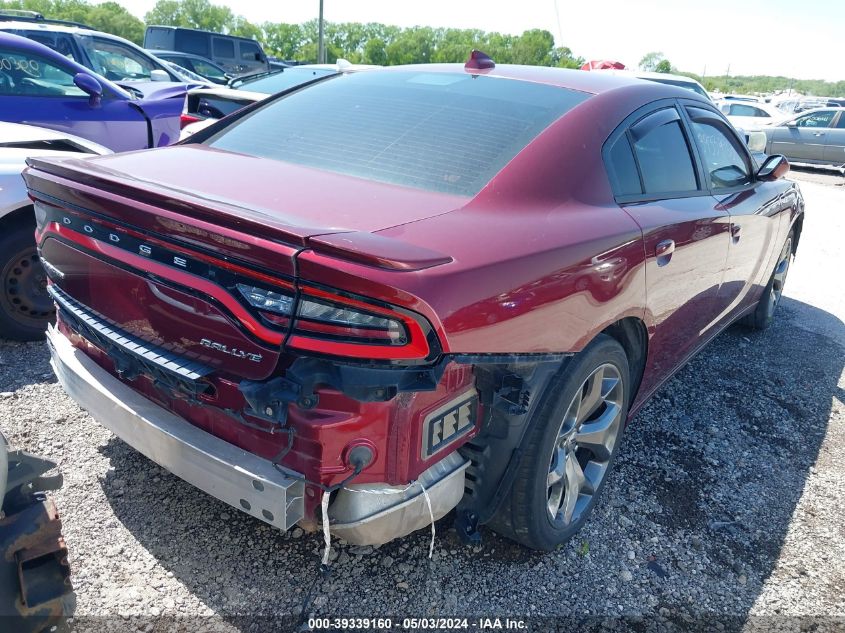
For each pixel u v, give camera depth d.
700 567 2.56
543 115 2.51
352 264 1.57
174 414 2.01
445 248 1.80
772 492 3.10
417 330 1.62
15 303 3.82
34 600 1.54
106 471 2.74
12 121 5.78
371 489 1.78
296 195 2.03
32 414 3.12
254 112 2.99
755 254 3.93
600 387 2.49
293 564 2.35
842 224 10.02
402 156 2.33
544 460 2.23
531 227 2.07
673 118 3.07
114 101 6.41
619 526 2.74
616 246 2.29
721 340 4.94
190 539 2.42
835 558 2.68
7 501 1.60
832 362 4.70
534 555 2.52
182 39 19.48
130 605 2.12
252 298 1.70
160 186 1.91
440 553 2.46
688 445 3.43
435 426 1.83
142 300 1.95
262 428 1.77
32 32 7.44
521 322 1.91
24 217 3.73
